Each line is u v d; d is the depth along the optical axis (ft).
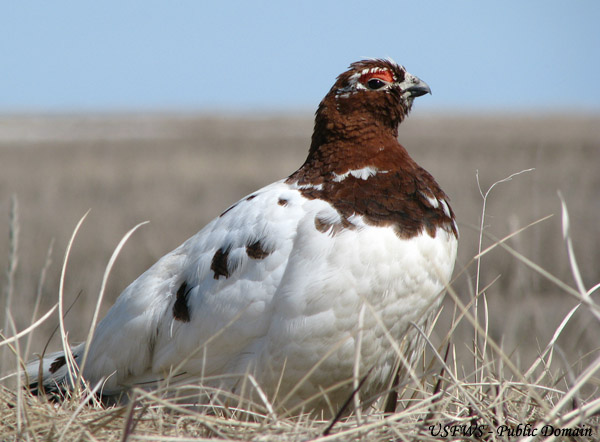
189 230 83.05
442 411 23.07
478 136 249.14
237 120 490.08
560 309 53.16
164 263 28.07
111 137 301.22
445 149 187.73
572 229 75.72
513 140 223.10
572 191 100.07
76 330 49.73
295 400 26.25
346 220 25.25
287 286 25.02
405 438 20.49
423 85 29.35
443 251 26.12
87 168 154.20
